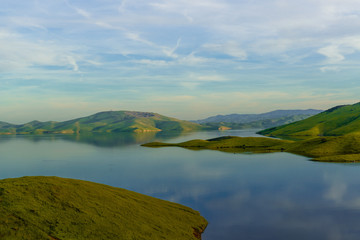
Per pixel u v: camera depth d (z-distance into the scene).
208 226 49.47
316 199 65.00
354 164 113.25
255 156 150.88
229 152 174.62
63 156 174.25
